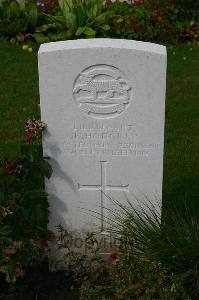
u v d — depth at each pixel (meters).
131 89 2.22
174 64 4.00
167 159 3.06
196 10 4.43
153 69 2.18
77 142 2.32
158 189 2.38
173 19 4.39
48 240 2.43
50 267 2.48
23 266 2.34
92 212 2.44
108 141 2.31
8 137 3.24
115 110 2.26
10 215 2.40
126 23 4.33
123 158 2.34
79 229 2.47
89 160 2.35
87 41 2.21
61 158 2.35
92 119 2.28
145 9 4.41
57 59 2.19
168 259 2.22
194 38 4.38
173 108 3.51
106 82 2.22
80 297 2.26
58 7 4.54
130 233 2.29
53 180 2.38
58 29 4.34
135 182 2.38
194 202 2.72
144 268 2.18
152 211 2.32
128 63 2.18
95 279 2.29
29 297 2.35
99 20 4.29
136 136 2.30
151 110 2.25
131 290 2.16
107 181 2.38
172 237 2.23
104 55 2.17
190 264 2.21
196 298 2.23
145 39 4.34
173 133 3.28
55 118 2.28
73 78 2.21
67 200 2.42
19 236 2.40
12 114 3.45
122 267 2.23
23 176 2.36
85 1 4.35
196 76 3.86
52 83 2.22
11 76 3.84
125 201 2.42
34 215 2.34
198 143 3.20
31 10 4.29
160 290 2.13
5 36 4.30
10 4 4.34
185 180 2.90
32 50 4.16
